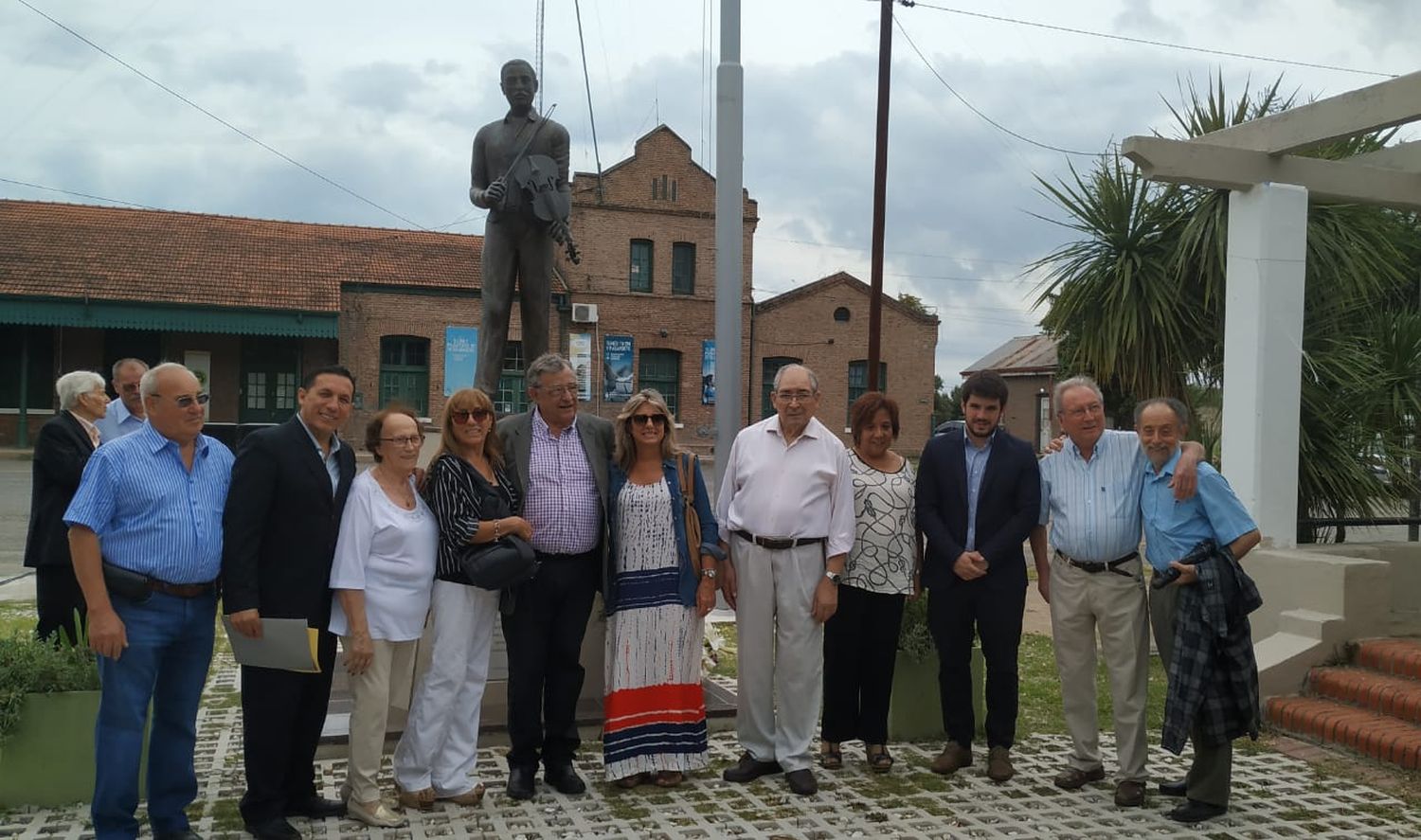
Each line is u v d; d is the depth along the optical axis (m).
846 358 30.36
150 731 4.46
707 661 7.10
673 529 4.79
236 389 25.67
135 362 5.76
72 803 4.39
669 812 4.43
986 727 4.97
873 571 4.91
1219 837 4.22
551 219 6.32
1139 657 4.66
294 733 4.20
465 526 4.29
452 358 26.42
